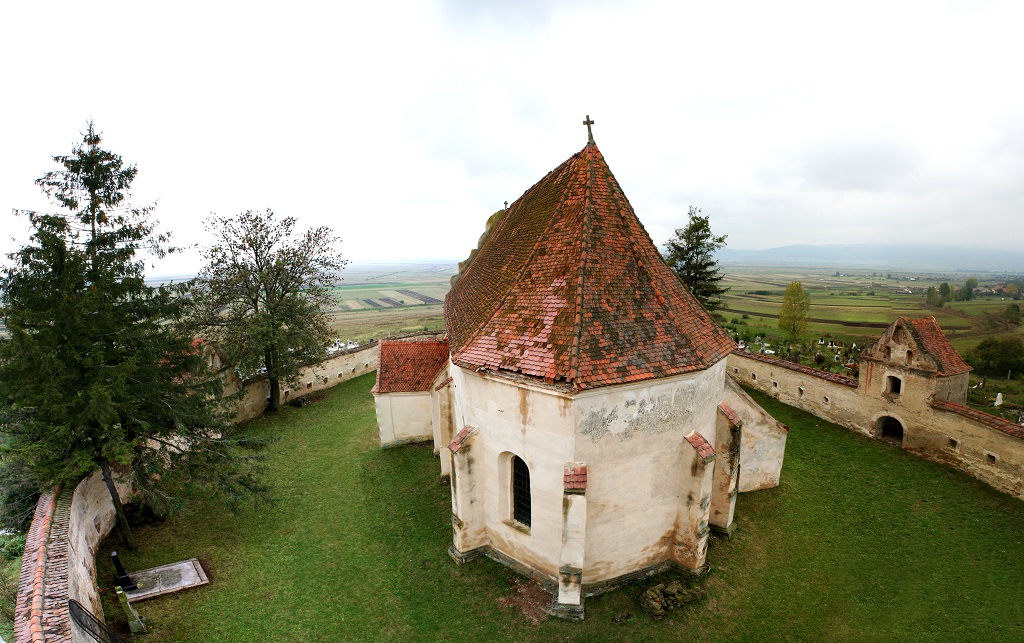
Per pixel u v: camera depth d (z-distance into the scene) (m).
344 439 25.45
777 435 18.19
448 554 15.32
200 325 26.95
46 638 8.69
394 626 12.60
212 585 14.13
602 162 15.48
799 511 17.14
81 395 12.86
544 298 13.22
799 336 47.09
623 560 13.43
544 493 12.67
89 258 13.91
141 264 15.16
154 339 15.08
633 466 12.63
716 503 15.55
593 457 12.00
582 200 14.44
